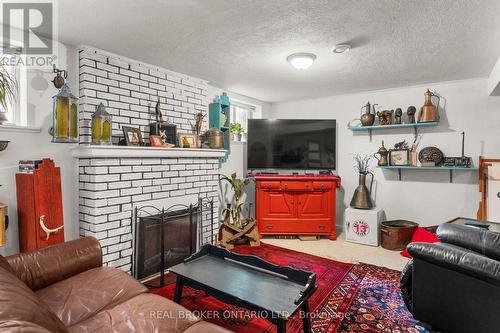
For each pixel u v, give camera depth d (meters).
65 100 2.12
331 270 2.84
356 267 2.92
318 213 3.94
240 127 4.31
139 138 2.70
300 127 4.32
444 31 2.14
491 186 3.12
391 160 3.84
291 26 2.07
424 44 2.38
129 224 2.61
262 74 3.27
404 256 3.24
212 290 1.65
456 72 3.17
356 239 3.76
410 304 2.02
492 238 1.72
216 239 3.57
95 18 1.95
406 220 3.83
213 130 3.49
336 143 4.42
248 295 1.55
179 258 3.00
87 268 1.76
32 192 1.96
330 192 3.93
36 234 1.95
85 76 2.41
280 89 3.99
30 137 2.20
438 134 3.63
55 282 1.61
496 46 2.42
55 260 1.63
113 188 2.48
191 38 2.28
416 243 1.85
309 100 4.64
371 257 3.23
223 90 3.98
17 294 0.89
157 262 2.79
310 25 2.05
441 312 1.77
